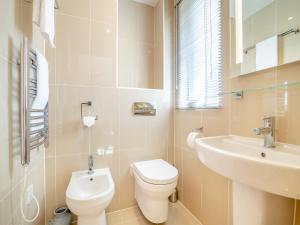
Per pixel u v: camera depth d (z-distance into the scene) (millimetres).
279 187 488
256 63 962
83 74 1519
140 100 1729
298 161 653
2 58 693
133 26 1975
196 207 1490
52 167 1419
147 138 1759
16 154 819
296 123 773
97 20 1572
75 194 1185
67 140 1465
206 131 1367
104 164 1586
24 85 791
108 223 1446
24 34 958
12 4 798
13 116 792
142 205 1463
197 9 1521
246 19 1027
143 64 2014
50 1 994
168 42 1877
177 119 1817
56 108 1433
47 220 1399
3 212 684
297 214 734
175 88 1864
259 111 945
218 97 1254
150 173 1317
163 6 1864
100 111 1571
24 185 929
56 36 1441
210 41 1352
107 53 1600
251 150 868
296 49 770
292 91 792
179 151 1774
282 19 832
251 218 726
